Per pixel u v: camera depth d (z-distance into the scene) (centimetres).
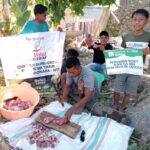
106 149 153
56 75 216
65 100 193
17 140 157
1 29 242
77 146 155
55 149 152
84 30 395
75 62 171
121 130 166
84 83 177
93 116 179
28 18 217
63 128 165
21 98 201
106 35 227
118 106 196
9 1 214
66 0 234
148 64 252
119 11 448
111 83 239
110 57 172
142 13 164
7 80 203
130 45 172
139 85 223
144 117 175
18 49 199
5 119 180
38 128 167
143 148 157
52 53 209
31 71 208
